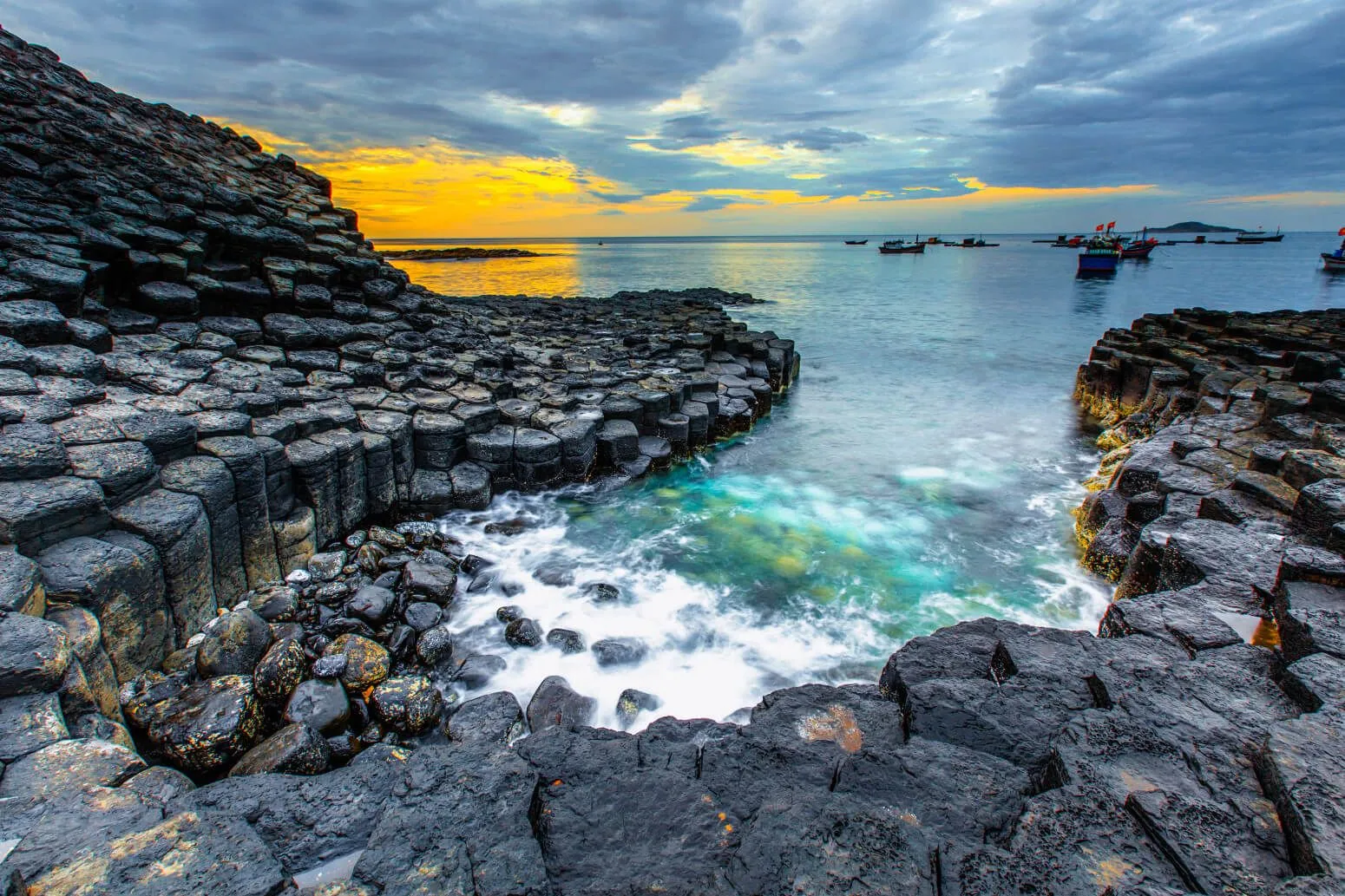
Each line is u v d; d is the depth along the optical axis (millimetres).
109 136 13375
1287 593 4922
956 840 3201
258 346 11539
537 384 13508
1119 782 3465
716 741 4254
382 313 14406
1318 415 9266
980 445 14906
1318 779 3180
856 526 10523
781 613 8047
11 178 11094
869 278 62250
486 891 2955
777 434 15672
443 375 12516
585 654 7078
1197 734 3822
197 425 7566
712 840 3330
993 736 4102
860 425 16484
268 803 3652
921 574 9008
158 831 3145
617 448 11867
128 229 11109
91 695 4477
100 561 5336
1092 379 17859
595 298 40406
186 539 6238
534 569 8891
